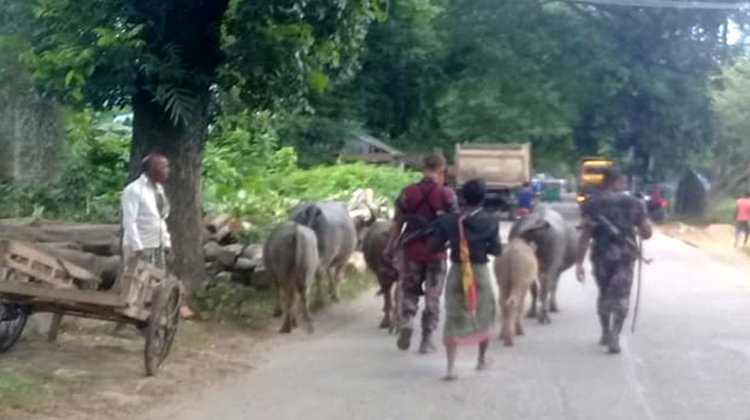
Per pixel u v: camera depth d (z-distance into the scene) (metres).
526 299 21.16
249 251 19.53
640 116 59.28
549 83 57.38
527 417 11.66
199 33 16.41
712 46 58.19
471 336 13.55
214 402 12.13
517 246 16.30
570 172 77.69
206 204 23.30
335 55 17.25
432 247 13.66
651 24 57.94
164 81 16.03
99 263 15.39
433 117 58.09
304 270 16.64
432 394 12.73
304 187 33.19
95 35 15.70
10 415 10.96
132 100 16.92
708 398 12.64
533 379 13.61
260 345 15.61
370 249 17.45
